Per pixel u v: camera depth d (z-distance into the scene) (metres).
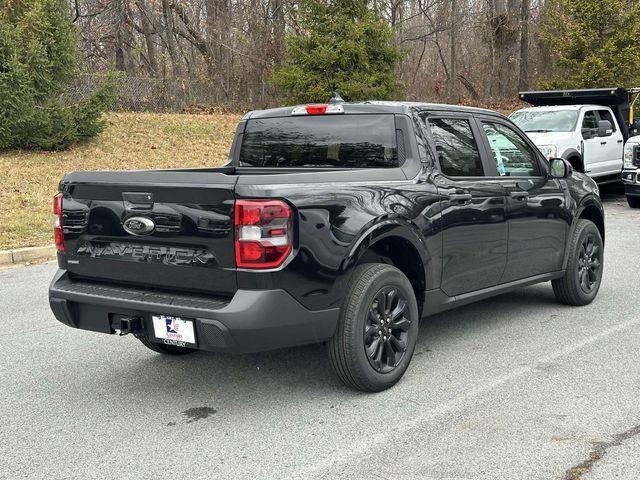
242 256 3.81
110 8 28.66
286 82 20.97
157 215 4.07
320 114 5.21
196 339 3.94
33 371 5.08
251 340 3.84
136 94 23.06
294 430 3.93
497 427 3.89
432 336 5.73
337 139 5.11
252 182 3.83
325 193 4.10
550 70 32.53
